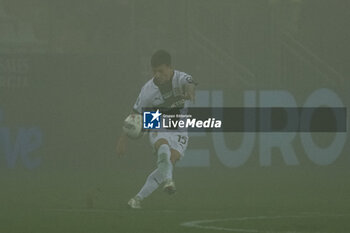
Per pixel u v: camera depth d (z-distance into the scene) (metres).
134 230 30.28
